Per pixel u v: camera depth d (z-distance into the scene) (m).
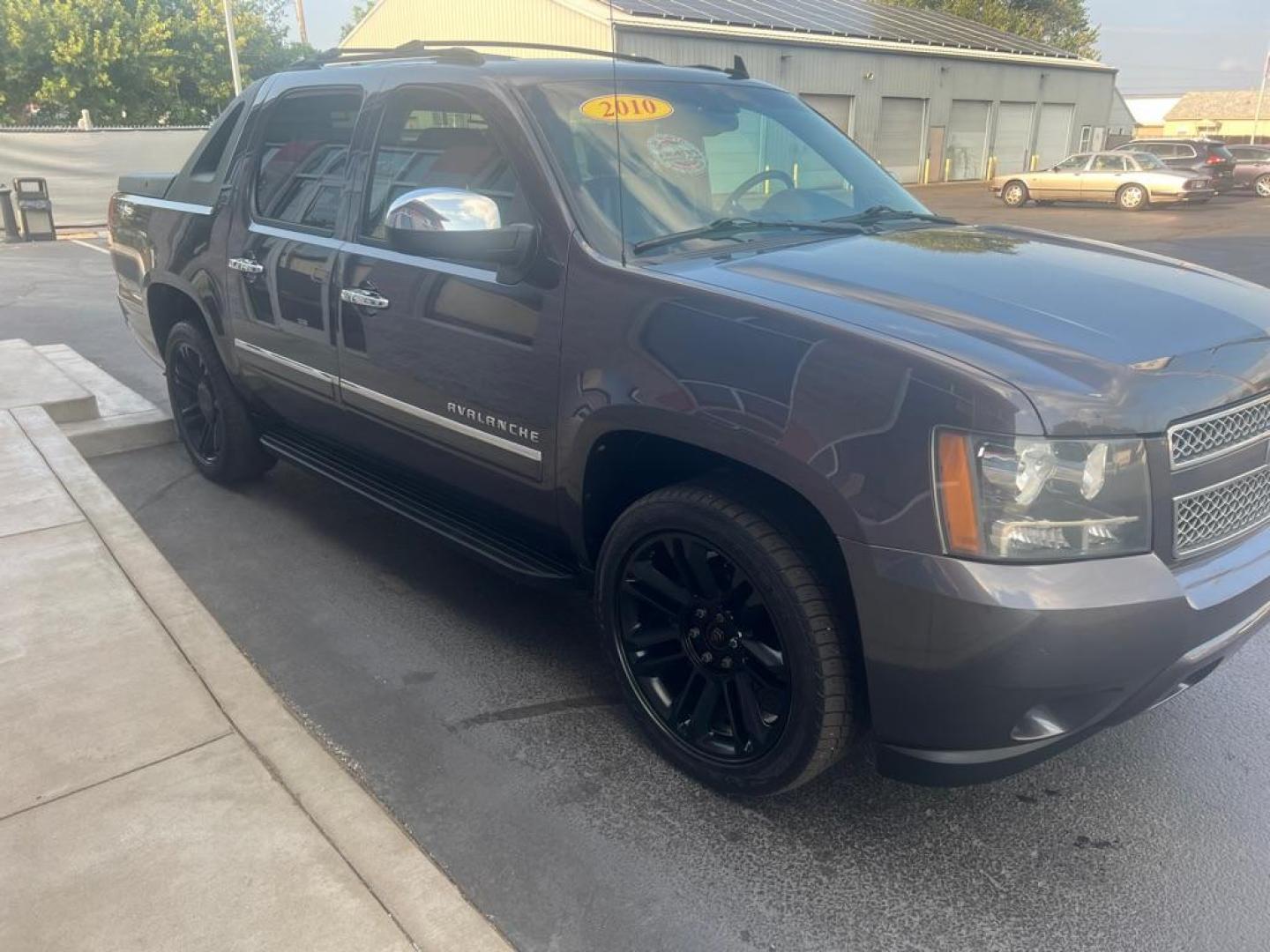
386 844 2.36
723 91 3.70
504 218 3.06
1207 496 2.35
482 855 2.55
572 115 3.16
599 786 2.82
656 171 3.17
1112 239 17.08
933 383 2.16
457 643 3.62
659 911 2.38
